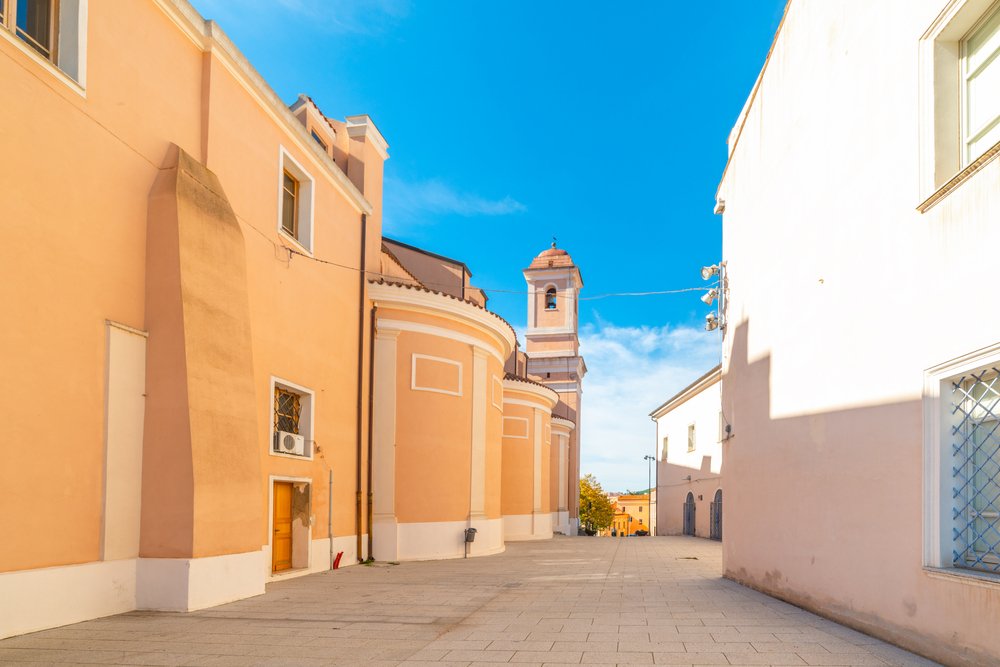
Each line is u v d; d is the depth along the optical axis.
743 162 11.94
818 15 8.54
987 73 5.71
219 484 8.16
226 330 8.77
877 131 6.92
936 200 5.76
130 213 7.91
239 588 8.53
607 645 6.03
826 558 7.73
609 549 21.17
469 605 8.51
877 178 6.87
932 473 5.72
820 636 6.53
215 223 8.90
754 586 10.45
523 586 10.65
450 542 16.50
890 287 6.54
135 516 7.64
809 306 8.55
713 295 13.44
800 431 8.70
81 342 7.08
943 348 5.62
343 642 6.12
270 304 11.05
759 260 10.76
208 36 9.41
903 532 6.09
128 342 7.69
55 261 6.81
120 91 7.86
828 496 7.75
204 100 9.47
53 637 6.17
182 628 6.67
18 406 6.31
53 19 7.21
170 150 8.59
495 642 6.15
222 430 8.38
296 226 12.62
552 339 42.53
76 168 7.14
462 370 17.38
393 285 15.69
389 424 15.52
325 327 13.22
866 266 7.04
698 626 7.04
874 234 6.88
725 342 12.90
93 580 7.02
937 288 5.75
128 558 7.52
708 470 30.36
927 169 5.98
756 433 10.59
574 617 7.61
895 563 6.20
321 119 14.93
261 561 9.08
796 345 8.95
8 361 6.24
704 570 14.03
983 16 5.71
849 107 7.60
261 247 10.81
